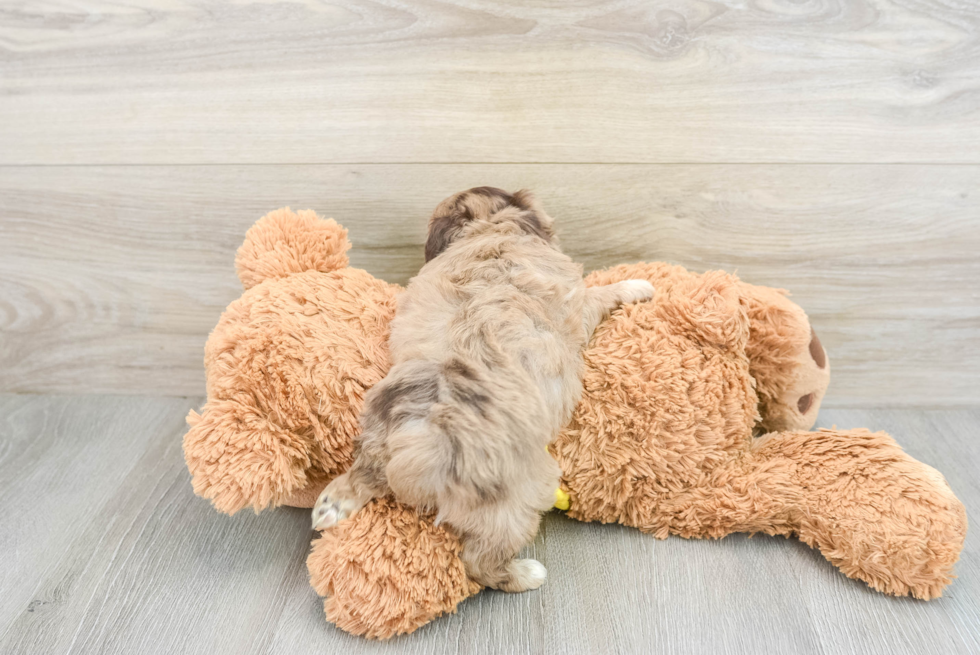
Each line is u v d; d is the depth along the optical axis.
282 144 1.50
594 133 1.46
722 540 1.32
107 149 1.51
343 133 1.48
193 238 1.61
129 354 1.76
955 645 1.11
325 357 1.18
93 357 1.76
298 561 1.29
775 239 1.56
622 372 1.27
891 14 1.35
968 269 1.57
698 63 1.39
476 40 1.38
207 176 1.53
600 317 1.33
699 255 1.59
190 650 1.11
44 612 1.17
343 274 1.35
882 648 1.10
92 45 1.42
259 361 1.17
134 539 1.34
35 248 1.63
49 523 1.37
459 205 1.35
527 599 1.20
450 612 1.16
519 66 1.40
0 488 1.46
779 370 1.39
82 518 1.39
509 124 1.46
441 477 1.02
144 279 1.66
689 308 1.29
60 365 1.78
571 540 1.33
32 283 1.67
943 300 1.61
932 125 1.44
